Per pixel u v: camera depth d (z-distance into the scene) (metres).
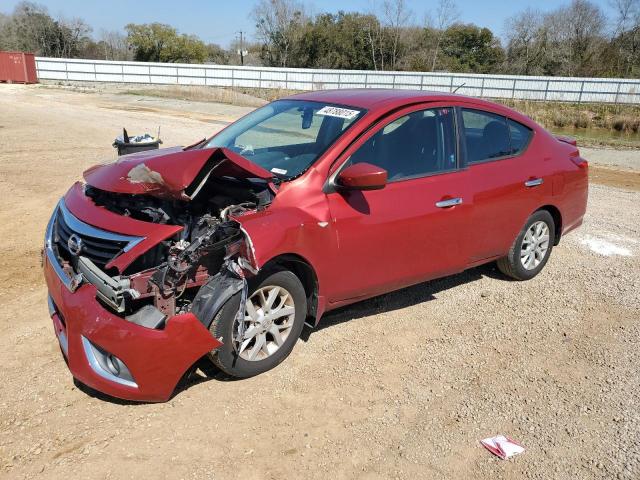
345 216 3.96
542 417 3.58
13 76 37.62
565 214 5.74
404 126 4.43
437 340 4.48
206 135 14.66
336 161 4.03
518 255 5.41
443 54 59.81
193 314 3.37
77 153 10.92
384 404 3.65
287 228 3.64
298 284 3.87
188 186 3.53
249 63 70.88
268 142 4.54
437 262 4.64
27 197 7.73
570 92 37.62
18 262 5.66
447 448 3.29
